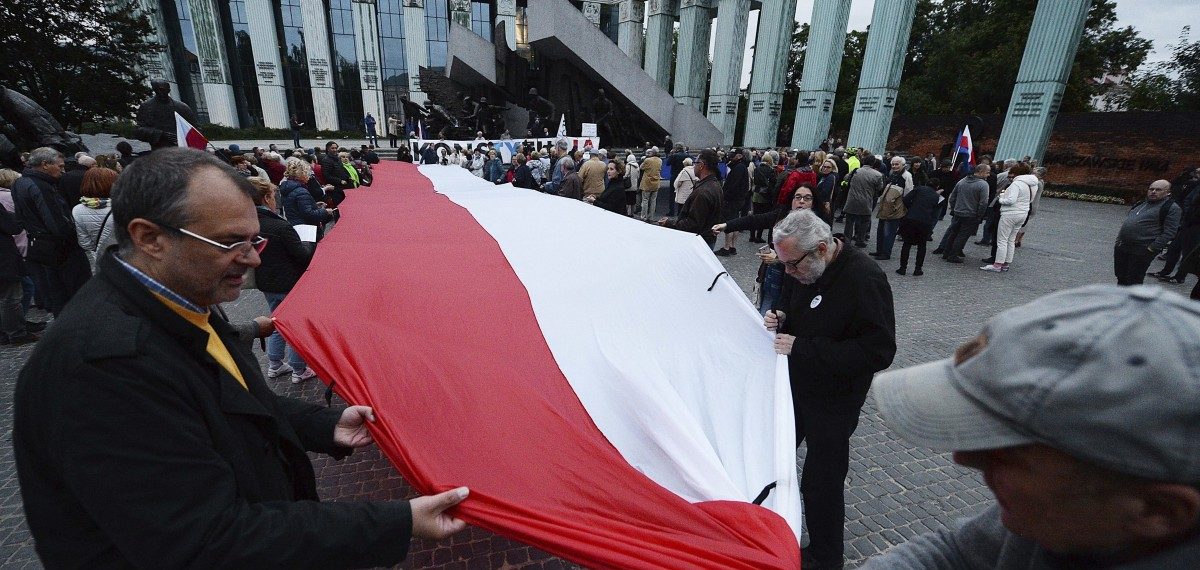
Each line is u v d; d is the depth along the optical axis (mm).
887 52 18562
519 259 3055
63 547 933
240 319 5281
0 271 4336
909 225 7066
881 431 3520
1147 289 502
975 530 805
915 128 21234
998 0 27672
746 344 2352
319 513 1003
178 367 953
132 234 970
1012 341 527
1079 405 449
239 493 1049
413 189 6852
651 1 30578
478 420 1630
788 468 1640
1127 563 520
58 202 4418
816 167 9344
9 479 2963
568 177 8812
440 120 19922
